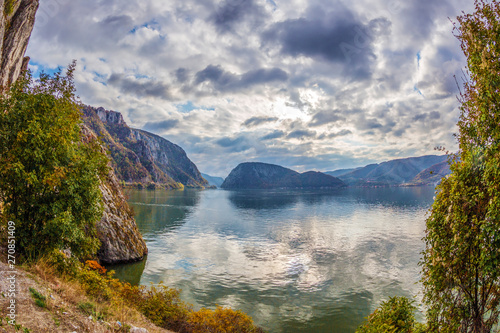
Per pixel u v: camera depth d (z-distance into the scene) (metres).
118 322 8.63
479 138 6.95
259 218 84.38
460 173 6.98
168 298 14.97
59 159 10.67
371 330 9.58
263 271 32.53
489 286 6.83
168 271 31.19
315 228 65.50
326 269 33.62
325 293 26.22
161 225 65.50
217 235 55.03
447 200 7.43
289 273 32.00
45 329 6.15
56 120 10.56
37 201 10.09
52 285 8.66
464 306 7.20
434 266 7.71
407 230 62.22
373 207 121.81
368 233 58.78
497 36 6.53
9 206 9.88
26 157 9.65
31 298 7.11
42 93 10.83
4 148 9.68
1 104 10.10
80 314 7.76
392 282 29.19
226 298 24.73
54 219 9.80
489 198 6.45
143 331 8.93
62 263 10.73
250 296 25.30
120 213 35.62
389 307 9.95
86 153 12.12
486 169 6.34
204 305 23.14
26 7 22.72
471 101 7.18
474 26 6.97
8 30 20.69
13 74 22.03
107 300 10.81
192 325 13.65
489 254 6.25
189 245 45.00
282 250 43.31
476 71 6.90
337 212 102.50
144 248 37.09
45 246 10.31
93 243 11.96
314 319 21.14
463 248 6.92
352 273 32.12
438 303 7.84
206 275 30.52
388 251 42.84
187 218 79.69
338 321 20.91
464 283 7.12
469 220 6.87
